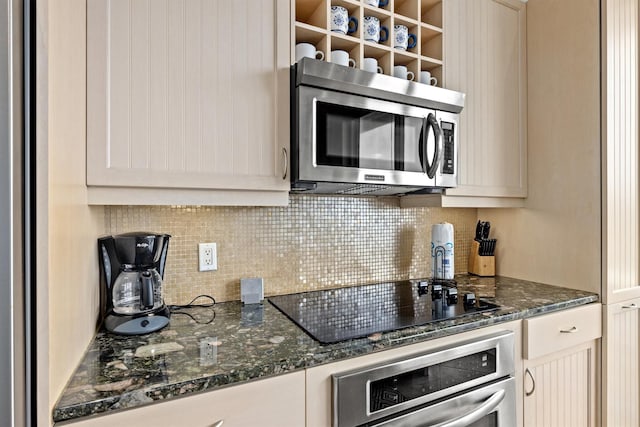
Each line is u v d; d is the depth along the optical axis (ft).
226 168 3.69
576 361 4.99
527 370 4.46
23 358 1.93
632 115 5.41
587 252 5.26
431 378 3.64
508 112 5.76
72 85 2.68
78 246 2.81
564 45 5.48
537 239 5.89
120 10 3.26
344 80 4.03
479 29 5.48
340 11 4.43
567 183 5.49
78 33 2.89
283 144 3.96
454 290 4.89
